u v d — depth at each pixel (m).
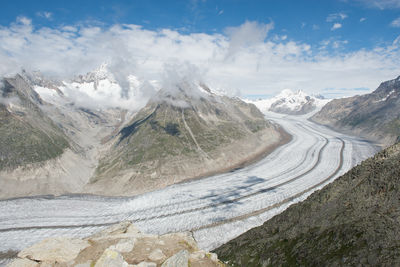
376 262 16.30
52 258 13.46
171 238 17.64
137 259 13.95
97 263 12.52
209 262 14.00
